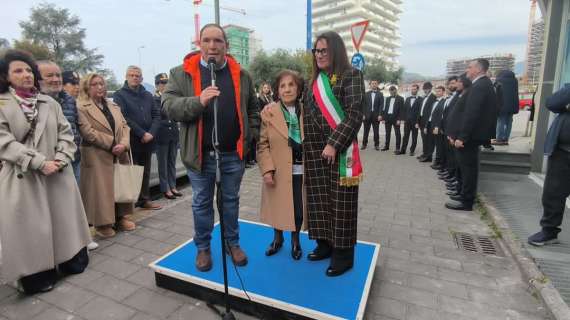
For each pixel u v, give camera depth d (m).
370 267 2.58
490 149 6.58
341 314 2.05
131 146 4.15
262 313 2.23
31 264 2.45
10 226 2.38
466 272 2.86
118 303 2.43
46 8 38.56
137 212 4.29
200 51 2.42
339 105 2.27
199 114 2.23
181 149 2.44
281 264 2.65
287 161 2.56
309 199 2.50
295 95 2.53
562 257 3.03
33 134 2.52
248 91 2.62
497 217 4.00
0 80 2.41
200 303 2.42
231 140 2.48
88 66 39.41
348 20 80.81
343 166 2.28
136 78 4.11
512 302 2.45
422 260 3.07
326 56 2.27
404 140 8.56
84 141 3.37
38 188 2.48
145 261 3.04
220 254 2.79
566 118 3.07
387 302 2.45
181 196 4.98
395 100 8.70
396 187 5.52
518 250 3.18
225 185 2.58
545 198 3.25
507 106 6.90
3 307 2.39
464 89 5.24
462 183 4.40
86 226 2.88
